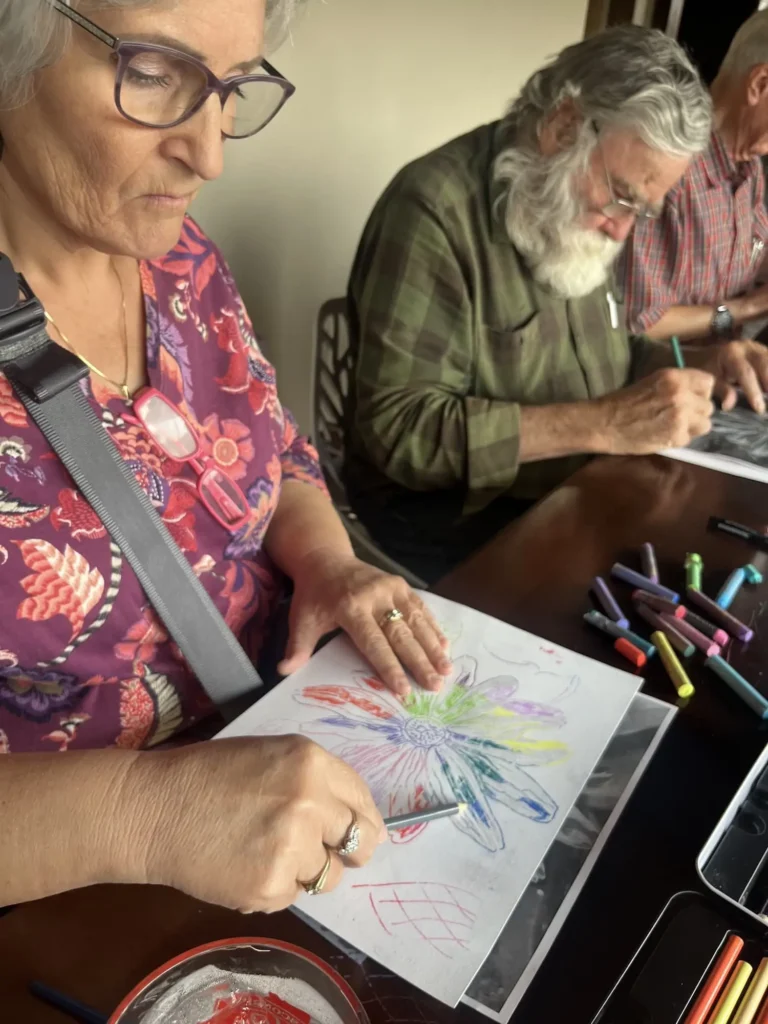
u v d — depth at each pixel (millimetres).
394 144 1772
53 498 549
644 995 400
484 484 1080
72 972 405
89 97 463
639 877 457
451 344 1132
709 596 709
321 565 715
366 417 1131
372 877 454
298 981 399
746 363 1133
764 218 1802
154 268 675
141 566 583
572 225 1087
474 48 1819
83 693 613
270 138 1537
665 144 1000
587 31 2117
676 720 568
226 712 631
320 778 438
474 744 542
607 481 898
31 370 540
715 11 2084
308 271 1743
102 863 413
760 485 901
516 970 410
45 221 572
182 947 419
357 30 1575
